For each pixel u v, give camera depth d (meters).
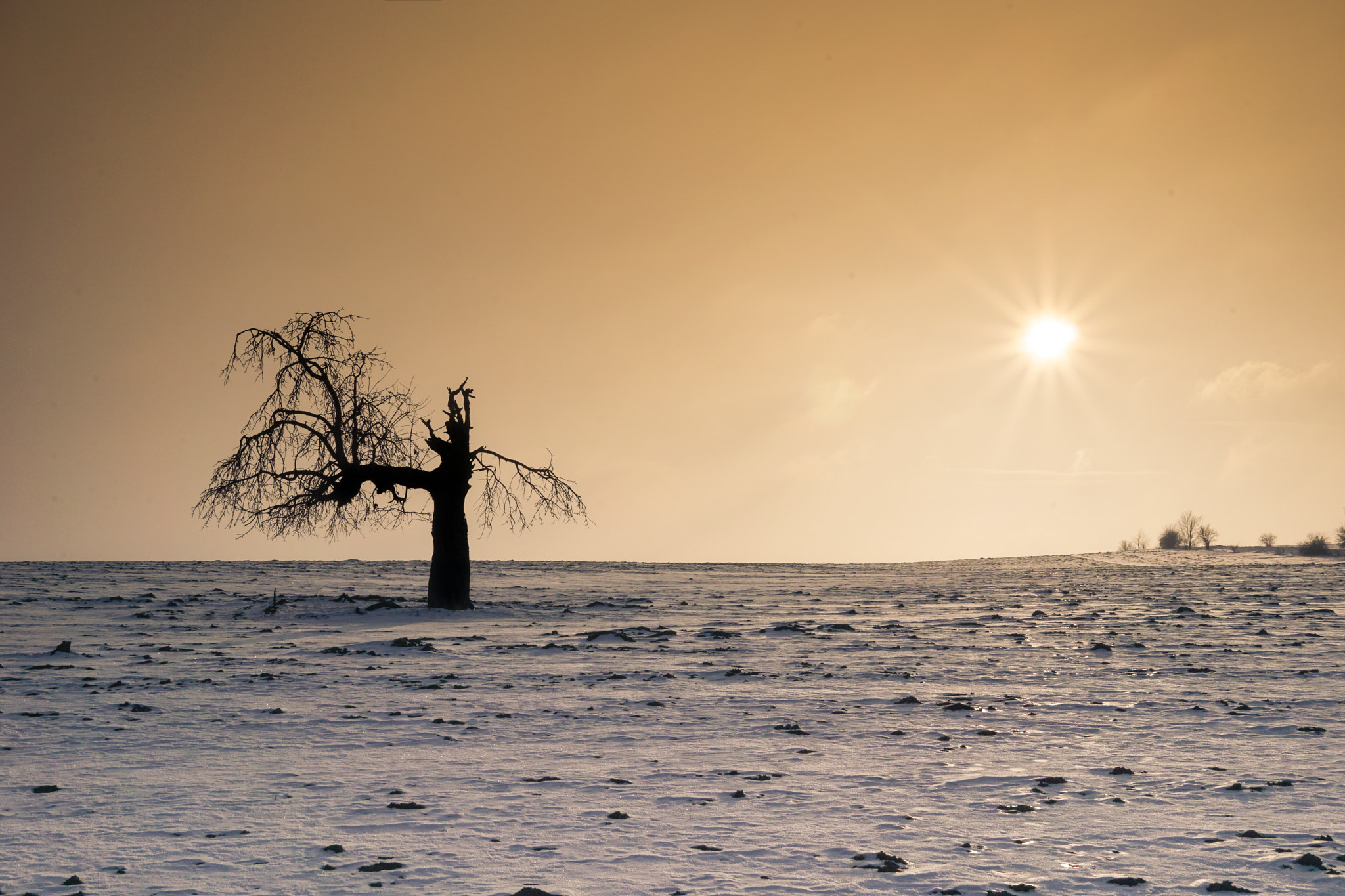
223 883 6.66
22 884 6.64
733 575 60.28
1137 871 6.80
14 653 21.61
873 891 6.43
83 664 19.78
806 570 68.12
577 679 17.52
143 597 36.38
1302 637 23.88
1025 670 18.31
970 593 43.38
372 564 65.12
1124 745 11.33
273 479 33.50
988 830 7.87
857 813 8.41
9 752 11.29
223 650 22.61
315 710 14.25
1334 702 14.26
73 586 42.38
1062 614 31.67
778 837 7.70
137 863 7.12
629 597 40.88
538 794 9.15
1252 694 15.08
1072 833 7.75
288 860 7.17
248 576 50.59
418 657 21.09
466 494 34.88
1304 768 10.05
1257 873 6.72
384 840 7.67
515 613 33.47
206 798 9.06
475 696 15.50
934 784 9.45
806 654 21.48
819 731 12.38
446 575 34.19
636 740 11.84
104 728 12.78
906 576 59.91
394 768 10.34
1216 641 23.33
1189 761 10.45
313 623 29.78
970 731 12.33
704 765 10.39
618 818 8.29
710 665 19.50
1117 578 54.91
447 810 8.59
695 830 7.92
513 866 7.00
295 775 10.02
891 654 21.16
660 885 6.57
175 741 11.90
